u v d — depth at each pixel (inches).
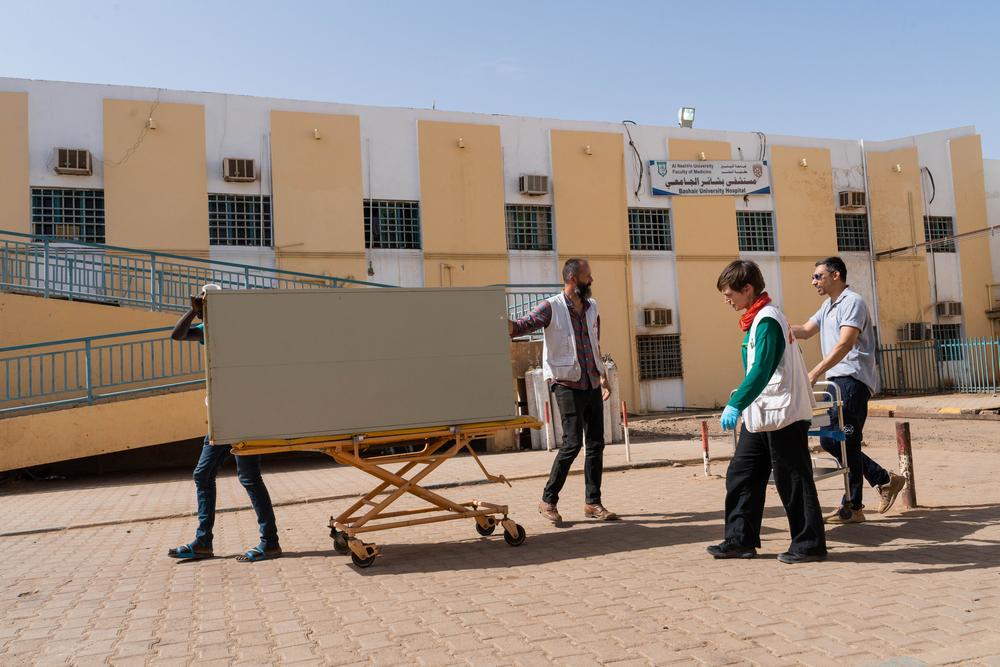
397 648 130.0
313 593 170.6
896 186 1007.6
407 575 183.6
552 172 858.8
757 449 183.5
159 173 711.1
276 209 747.4
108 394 460.1
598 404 245.1
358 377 201.6
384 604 158.2
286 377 195.2
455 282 807.7
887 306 994.7
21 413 446.6
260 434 191.5
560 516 240.8
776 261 946.1
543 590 162.9
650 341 892.0
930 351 982.4
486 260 821.2
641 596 154.3
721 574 169.0
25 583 196.7
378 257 781.9
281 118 758.5
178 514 305.7
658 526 229.3
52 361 449.1
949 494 264.7
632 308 878.4
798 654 118.8
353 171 778.2
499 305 217.9
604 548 202.5
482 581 173.9
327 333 199.8
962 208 1026.1
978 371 957.8
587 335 243.4
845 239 994.7
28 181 670.5
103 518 307.1
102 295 535.2
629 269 880.9
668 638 128.3
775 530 215.2
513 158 844.6
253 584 181.8
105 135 697.0
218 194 733.9
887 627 129.2
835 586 154.9
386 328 205.5
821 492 275.1
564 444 239.9
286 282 741.9
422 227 799.1
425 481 358.0
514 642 130.0
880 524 218.1
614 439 535.5
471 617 145.6
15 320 489.7
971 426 557.9
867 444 459.2
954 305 1003.3
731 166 935.7
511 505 283.7
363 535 240.1
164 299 619.2
